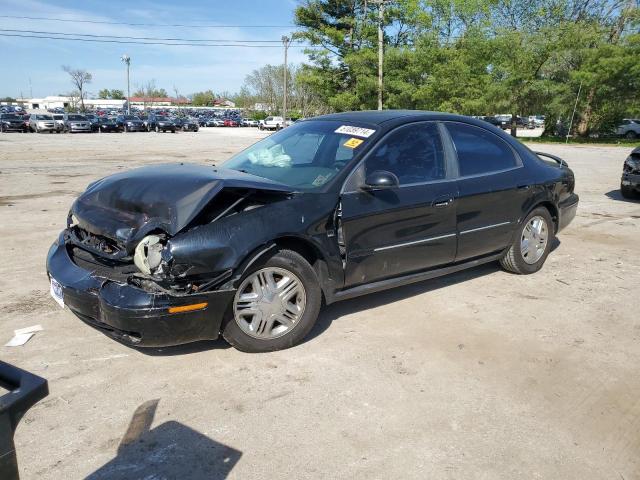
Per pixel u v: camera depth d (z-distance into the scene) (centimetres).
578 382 342
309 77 4172
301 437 280
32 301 460
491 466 261
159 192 351
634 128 4000
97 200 380
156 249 323
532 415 305
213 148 2506
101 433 280
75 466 255
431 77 3522
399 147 434
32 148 2375
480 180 480
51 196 1028
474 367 358
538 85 3691
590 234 755
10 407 129
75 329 404
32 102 13012
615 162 1983
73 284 342
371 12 3956
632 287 524
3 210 874
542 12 3875
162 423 289
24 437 276
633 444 281
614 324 434
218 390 322
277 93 8044
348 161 407
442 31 3781
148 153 2155
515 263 541
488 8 3762
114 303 317
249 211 354
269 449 270
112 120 4575
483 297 489
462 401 317
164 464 258
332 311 449
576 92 3709
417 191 430
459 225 465
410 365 358
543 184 539
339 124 460
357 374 345
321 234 376
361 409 306
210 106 14512
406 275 446
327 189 387
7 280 514
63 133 4153
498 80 3750
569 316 448
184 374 340
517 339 402
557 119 4038
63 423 288
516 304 473
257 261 350
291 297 371
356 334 404
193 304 324
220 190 342
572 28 3612
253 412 301
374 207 404
